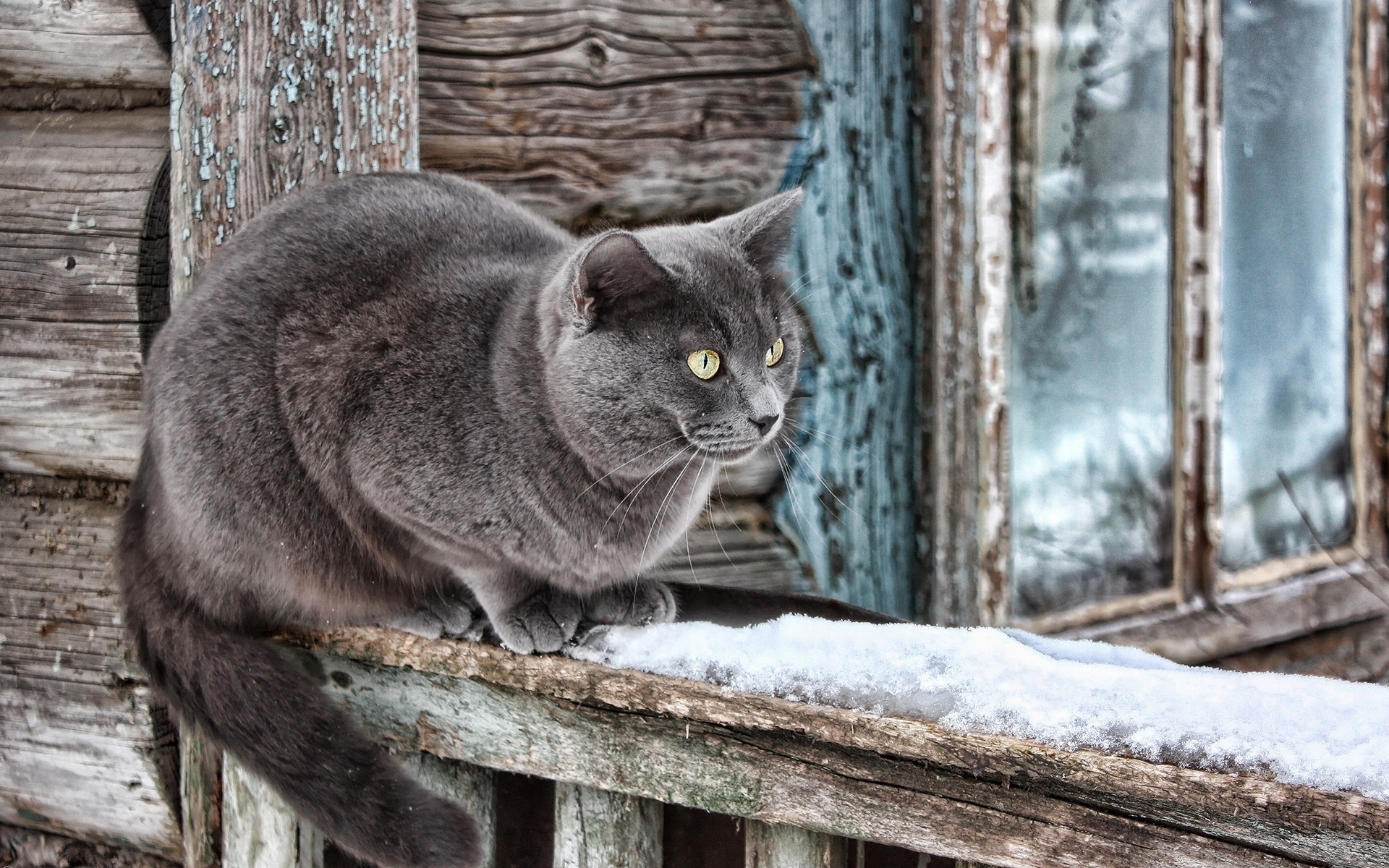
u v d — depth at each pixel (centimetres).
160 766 278
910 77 351
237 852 251
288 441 224
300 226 236
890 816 177
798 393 339
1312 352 427
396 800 200
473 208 250
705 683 189
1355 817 139
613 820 207
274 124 256
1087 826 161
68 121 282
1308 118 414
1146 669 174
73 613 277
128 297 268
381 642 223
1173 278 380
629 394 210
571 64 309
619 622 231
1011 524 349
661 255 216
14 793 291
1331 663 416
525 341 215
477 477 215
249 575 228
